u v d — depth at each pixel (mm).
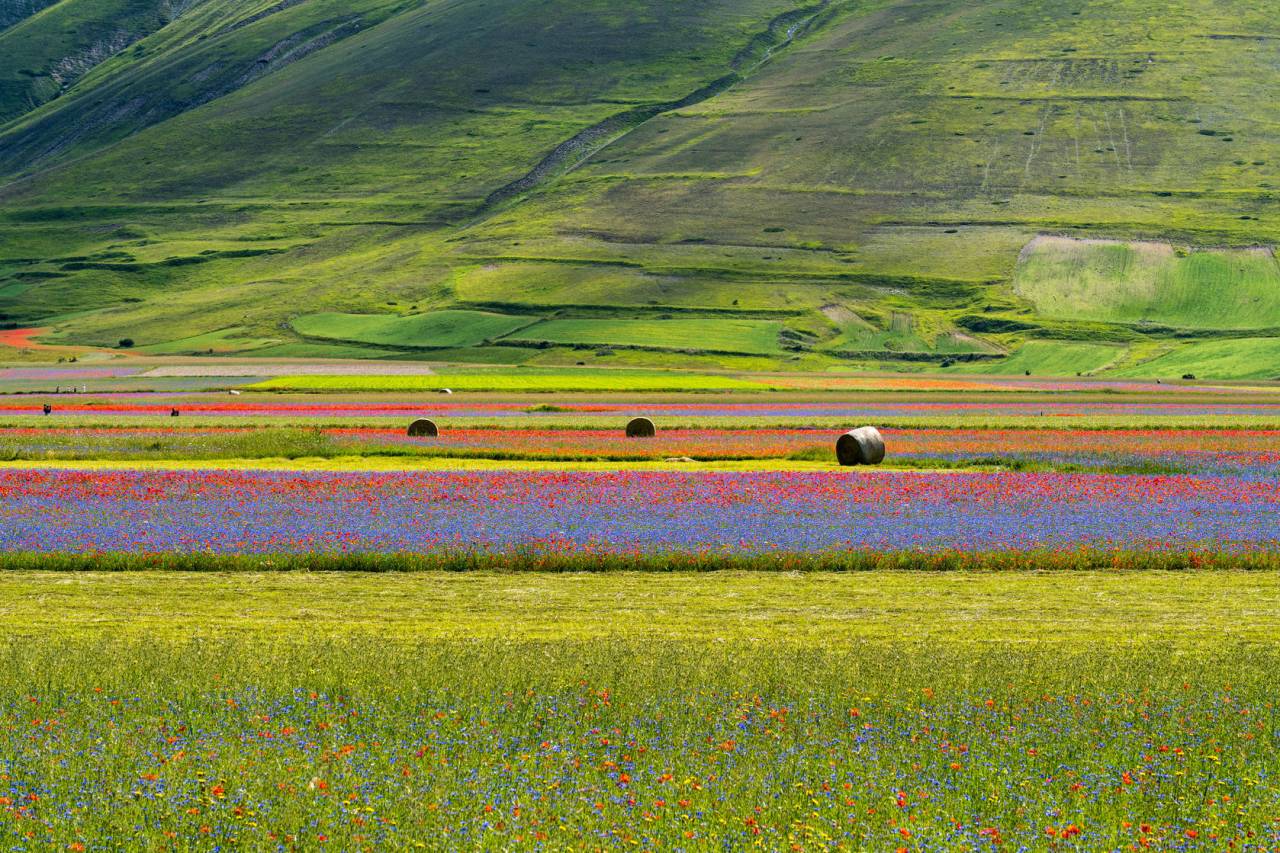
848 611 61312
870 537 81062
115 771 35625
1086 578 71688
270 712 40750
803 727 40406
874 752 37875
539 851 30906
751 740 39094
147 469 115875
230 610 60938
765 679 45750
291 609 61250
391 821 32469
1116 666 48500
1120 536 82188
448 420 187750
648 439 154875
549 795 34438
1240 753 38625
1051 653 51219
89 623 57344
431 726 39781
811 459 137250
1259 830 33250
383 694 43281
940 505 95062
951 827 32625
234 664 47031
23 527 83062
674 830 32375
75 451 135000
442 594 65625
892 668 47406
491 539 79562
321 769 35938
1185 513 92125
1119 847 31812
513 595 65438
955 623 58500
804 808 33906
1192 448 143500
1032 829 32750
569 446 145250
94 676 45000
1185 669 48219
